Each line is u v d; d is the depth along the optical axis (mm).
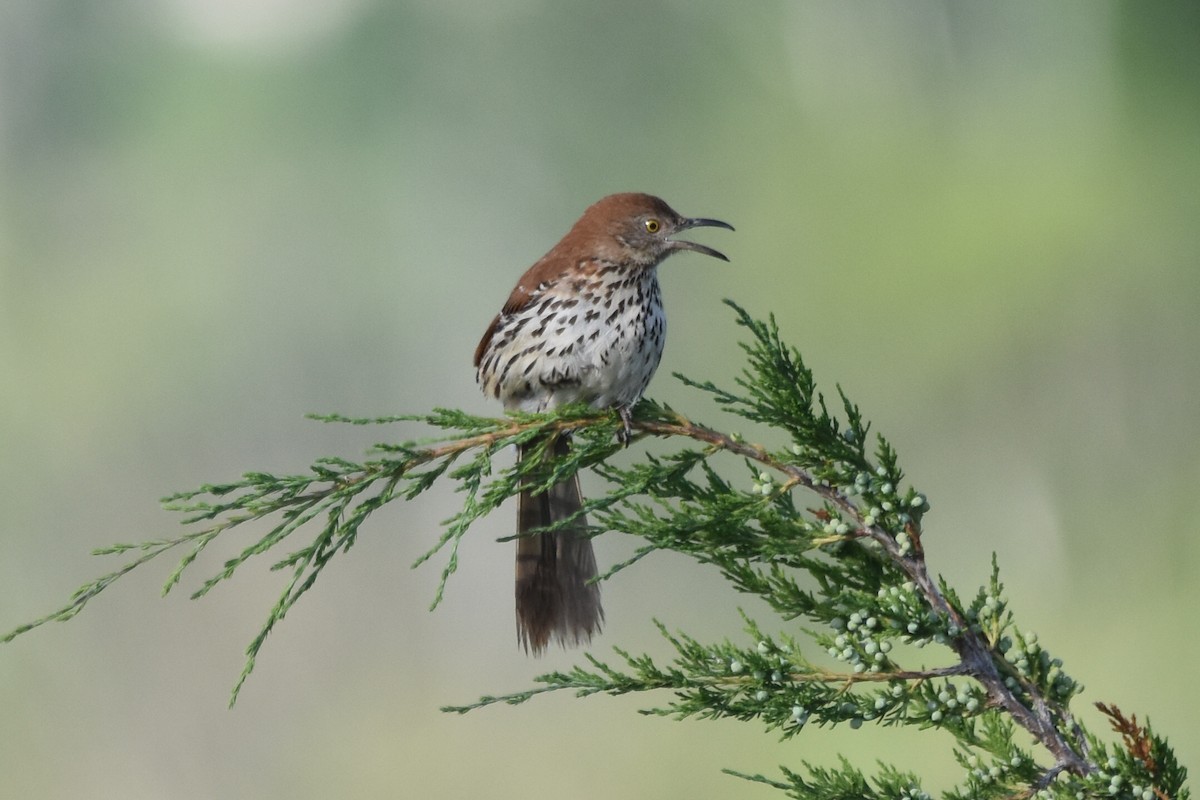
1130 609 14844
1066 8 19172
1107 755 3115
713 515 3330
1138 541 16250
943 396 18750
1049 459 17703
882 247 20094
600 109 25328
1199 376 17547
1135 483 17203
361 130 25609
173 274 25719
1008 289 18391
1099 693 13117
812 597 3355
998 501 17984
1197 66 16359
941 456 18531
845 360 19328
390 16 25219
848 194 21719
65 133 26250
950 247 19109
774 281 21359
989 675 3133
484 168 25641
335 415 3488
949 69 22484
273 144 25703
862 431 3354
